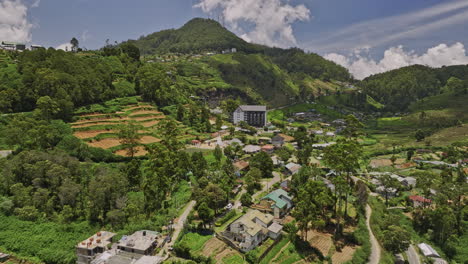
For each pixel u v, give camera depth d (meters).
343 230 82.12
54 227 64.25
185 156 102.44
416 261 76.06
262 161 116.31
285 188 100.19
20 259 57.59
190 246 63.47
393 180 110.19
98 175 81.56
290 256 69.06
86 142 109.12
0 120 106.88
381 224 87.06
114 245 61.88
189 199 87.06
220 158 121.56
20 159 75.31
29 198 68.50
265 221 75.06
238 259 62.47
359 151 92.44
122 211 71.00
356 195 97.62
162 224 72.25
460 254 77.62
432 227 87.50
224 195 83.75
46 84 124.50
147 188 79.31
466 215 90.19
